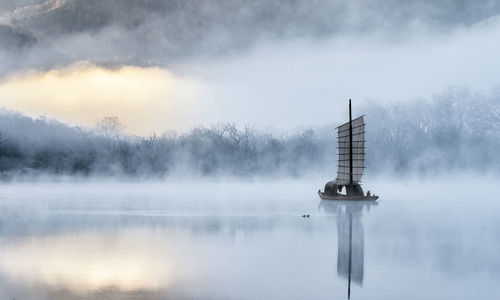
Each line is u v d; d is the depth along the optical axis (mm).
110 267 29297
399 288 25141
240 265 30000
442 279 26797
